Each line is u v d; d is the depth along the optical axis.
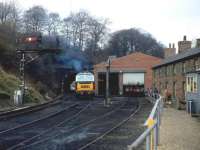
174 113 29.98
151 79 74.50
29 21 97.81
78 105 43.16
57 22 103.50
